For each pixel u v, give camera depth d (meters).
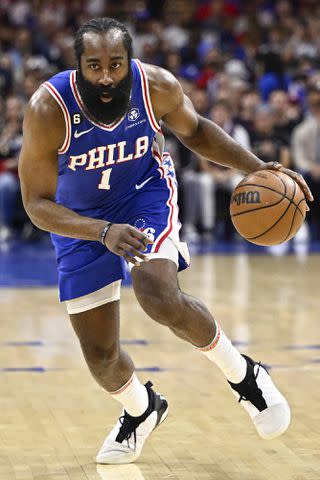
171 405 8.59
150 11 30.08
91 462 6.93
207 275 17.59
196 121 7.09
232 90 23.05
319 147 21.64
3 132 22.11
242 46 28.86
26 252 20.89
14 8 28.34
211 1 30.64
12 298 15.13
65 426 7.89
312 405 8.51
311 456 6.97
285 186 6.75
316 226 23.61
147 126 6.63
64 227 6.27
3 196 22.11
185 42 29.02
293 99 24.30
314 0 30.84
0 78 23.92
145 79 6.52
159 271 6.50
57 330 12.46
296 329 12.46
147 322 13.05
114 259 6.76
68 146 6.41
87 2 29.17
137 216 6.84
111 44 6.02
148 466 6.84
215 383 9.50
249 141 21.73
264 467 6.72
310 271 18.19
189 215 22.50
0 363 10.45
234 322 12.93
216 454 7.07
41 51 26.09
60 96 6.29
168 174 7.16
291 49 27.50
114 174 6.69
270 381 6.92
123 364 6.97
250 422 7.99
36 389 9.23
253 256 20.58
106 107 6.21
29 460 6.96
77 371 10.07
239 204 6.80
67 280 6.85
